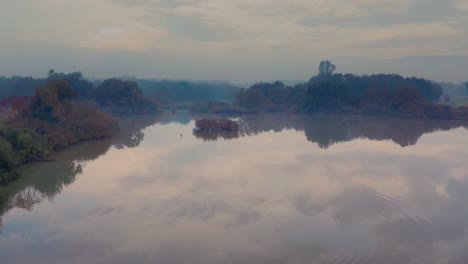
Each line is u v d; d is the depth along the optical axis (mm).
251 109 148000
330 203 35062
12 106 74250
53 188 40906
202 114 143125
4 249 26531
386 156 55625
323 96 139750
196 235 28500
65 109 78125
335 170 47062
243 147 65438
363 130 88562
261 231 29062
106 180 43781
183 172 47000
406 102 122562
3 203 35688
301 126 99062
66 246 26938
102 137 77812
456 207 33500
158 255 25406
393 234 28172
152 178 44375
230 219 31594
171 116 134625
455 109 114562
